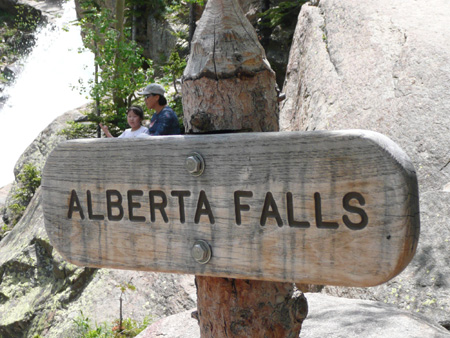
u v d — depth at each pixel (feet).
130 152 6.32
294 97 28.78
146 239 6.27
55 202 6.83
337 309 12.73
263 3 48.06
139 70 41.14
